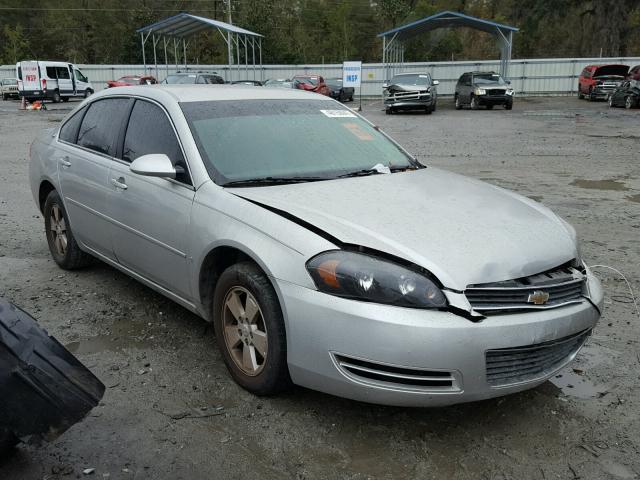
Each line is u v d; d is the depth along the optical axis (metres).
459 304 2.65
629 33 57.75
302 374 2.89
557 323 2.82
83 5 75.50
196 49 66.06
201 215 3.42
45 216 5.42
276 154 3.80
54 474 2.61
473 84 29.44
